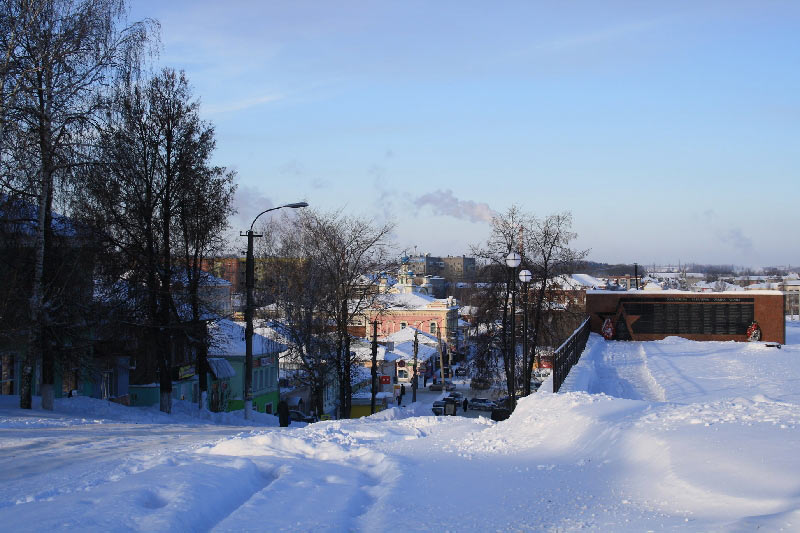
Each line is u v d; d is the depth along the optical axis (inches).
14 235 970.1
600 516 281.1
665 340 1945.1
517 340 1700.3
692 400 845.2
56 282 1021.2
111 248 1195.3
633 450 394.9
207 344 1359.5
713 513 259.4
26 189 925.8
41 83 906.7
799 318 5044.3
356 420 772.0
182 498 306.2
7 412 877.8
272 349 2117.4
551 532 265.0
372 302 1579.7
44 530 254.1
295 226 1736.0
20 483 365.7
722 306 1955.0
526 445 501.0
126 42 968.9
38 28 882.1
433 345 3639.3
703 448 361.1
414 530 281.9
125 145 1081.4
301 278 1590.8
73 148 935.0
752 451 345.1
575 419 522.6
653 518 265.0
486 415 2081.7
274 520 289.9
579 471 383.9
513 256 1003.9
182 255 1350.9
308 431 596.7
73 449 525.0
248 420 1253.1
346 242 1573.6
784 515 228.2
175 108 1285.7
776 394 896.3
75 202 1047.6
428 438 570.3
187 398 1758.1
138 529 259.1
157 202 1272.1
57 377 1246.9
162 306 1283.2
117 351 1337.4
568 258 1702.8
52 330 989.8
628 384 1135.6
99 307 1151.6
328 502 328.2
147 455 450.6
